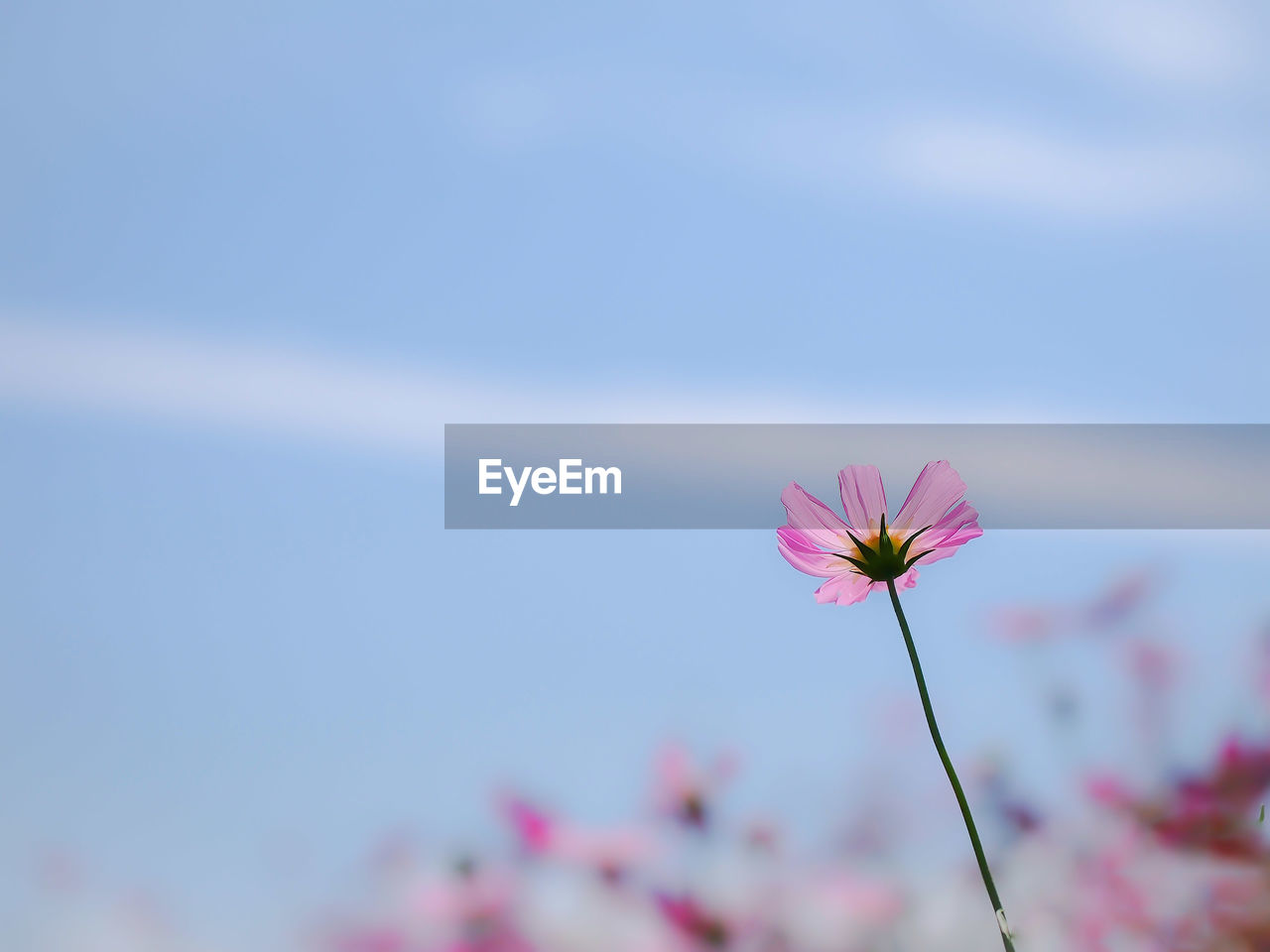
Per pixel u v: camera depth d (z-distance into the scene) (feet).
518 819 6.83
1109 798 6.09
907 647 4.83
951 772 4.72
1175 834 5.98
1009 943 4.66
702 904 6.43
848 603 5.03
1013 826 6.10
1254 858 5.92
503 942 6.71
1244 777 6.05
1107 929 5.94
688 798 6.70
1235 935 5.89
